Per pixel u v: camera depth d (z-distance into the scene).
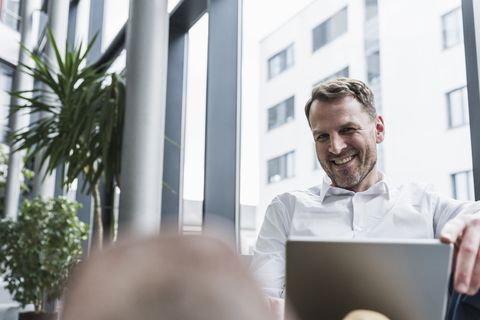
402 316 0.57
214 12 2.78
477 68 1.51
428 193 1.45
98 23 5.15
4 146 6.15
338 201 1.52
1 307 4.65
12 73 7.14
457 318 0.69
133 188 2.42
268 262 1.43
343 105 1.44
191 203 3.01
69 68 2.99
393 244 0.57
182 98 3.38
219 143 2.67
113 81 2.70
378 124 1.54
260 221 2.47
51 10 4.86
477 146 1.49
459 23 1.61
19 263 3.66
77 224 3.83
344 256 0.58
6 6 7.07
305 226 1.51
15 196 5.47
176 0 3.20
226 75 2.74
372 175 1.53
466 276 0.58
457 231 0.58
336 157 1.46
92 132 2.78
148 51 2.53
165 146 3.30
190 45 3.38
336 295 0.58
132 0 2.59
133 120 2.47
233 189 2.66
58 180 5.39
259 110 2.55
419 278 0.57
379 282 0.57
